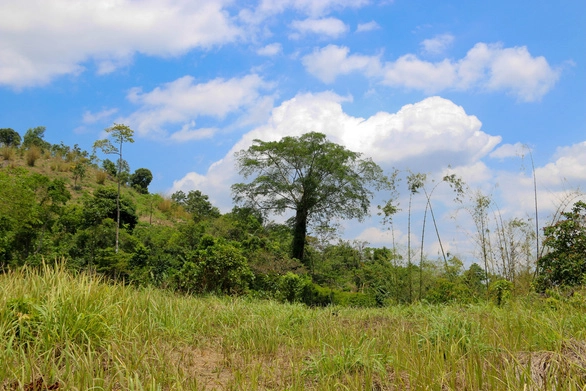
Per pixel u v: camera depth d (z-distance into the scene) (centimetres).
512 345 495
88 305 519
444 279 1197
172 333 586
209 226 2728
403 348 486
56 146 4706
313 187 3089
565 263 1004
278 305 977
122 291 660
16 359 399
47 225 1998
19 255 1725
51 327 460
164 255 1764
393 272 1373
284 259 2141
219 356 540
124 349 452
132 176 5012
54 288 523
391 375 443
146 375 408
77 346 440
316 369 449
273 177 3281
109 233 2025
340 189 3244
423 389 371
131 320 540
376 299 1463
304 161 3216
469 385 378
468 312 714
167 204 4125
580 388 340
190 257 1341
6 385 361
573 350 415
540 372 378
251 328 633
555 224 1066
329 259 2895
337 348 531
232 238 2706
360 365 455
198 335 608
